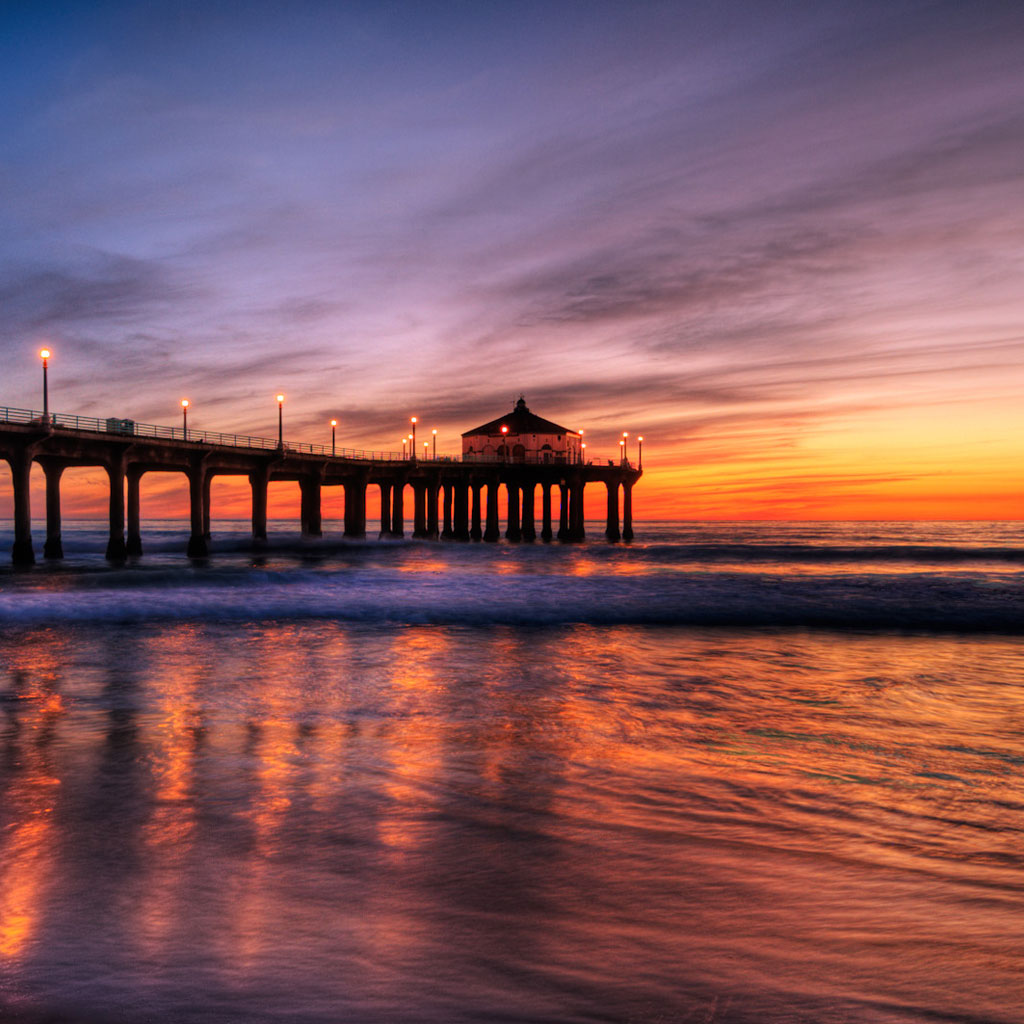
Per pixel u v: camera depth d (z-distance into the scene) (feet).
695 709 37.60
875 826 21.76
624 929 15.70
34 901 17.15
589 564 177.06
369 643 59.77
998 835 21.09
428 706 38.27
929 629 67.26
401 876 18.42
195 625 70.13
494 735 32.45
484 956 14.62
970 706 38.34
